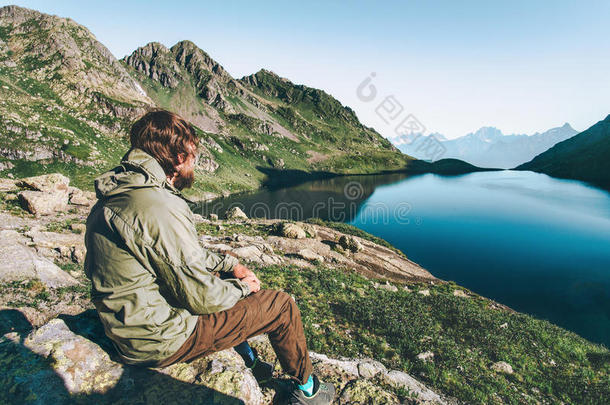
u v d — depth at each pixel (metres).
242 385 2.12
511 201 116.62
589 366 13.04
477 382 9.80
